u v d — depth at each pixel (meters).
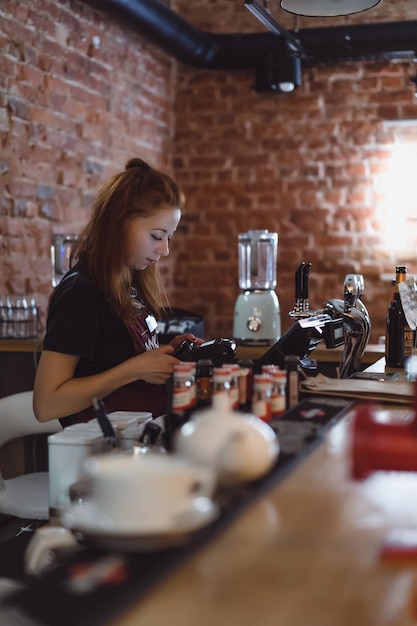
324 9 3.55
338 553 1.07
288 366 2.06
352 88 6.00
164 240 2.39
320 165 6.08
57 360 2.24
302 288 2.89
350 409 2.05
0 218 4.31
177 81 6.30
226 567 1.03
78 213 5.04
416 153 5.90
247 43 5.79
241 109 6.21
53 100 4.75
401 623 0.88
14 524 2.76
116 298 2.32
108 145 5.37
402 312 2.92
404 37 5.47
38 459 3.42
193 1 6.17
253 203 6.21
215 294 6.31
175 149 6.32
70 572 1.04
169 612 0.90
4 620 0.94
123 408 2.39
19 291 4.47
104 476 1.14
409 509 1.24
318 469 1.47
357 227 6.02
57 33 4.76
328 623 0.88
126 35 5.56
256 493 1.31
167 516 1.13
